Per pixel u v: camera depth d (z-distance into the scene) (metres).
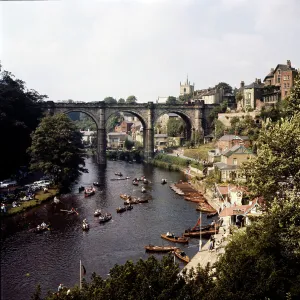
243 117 155.25
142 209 89.12
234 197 79.44
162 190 111.19
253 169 43.69
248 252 33.84
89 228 74.38
